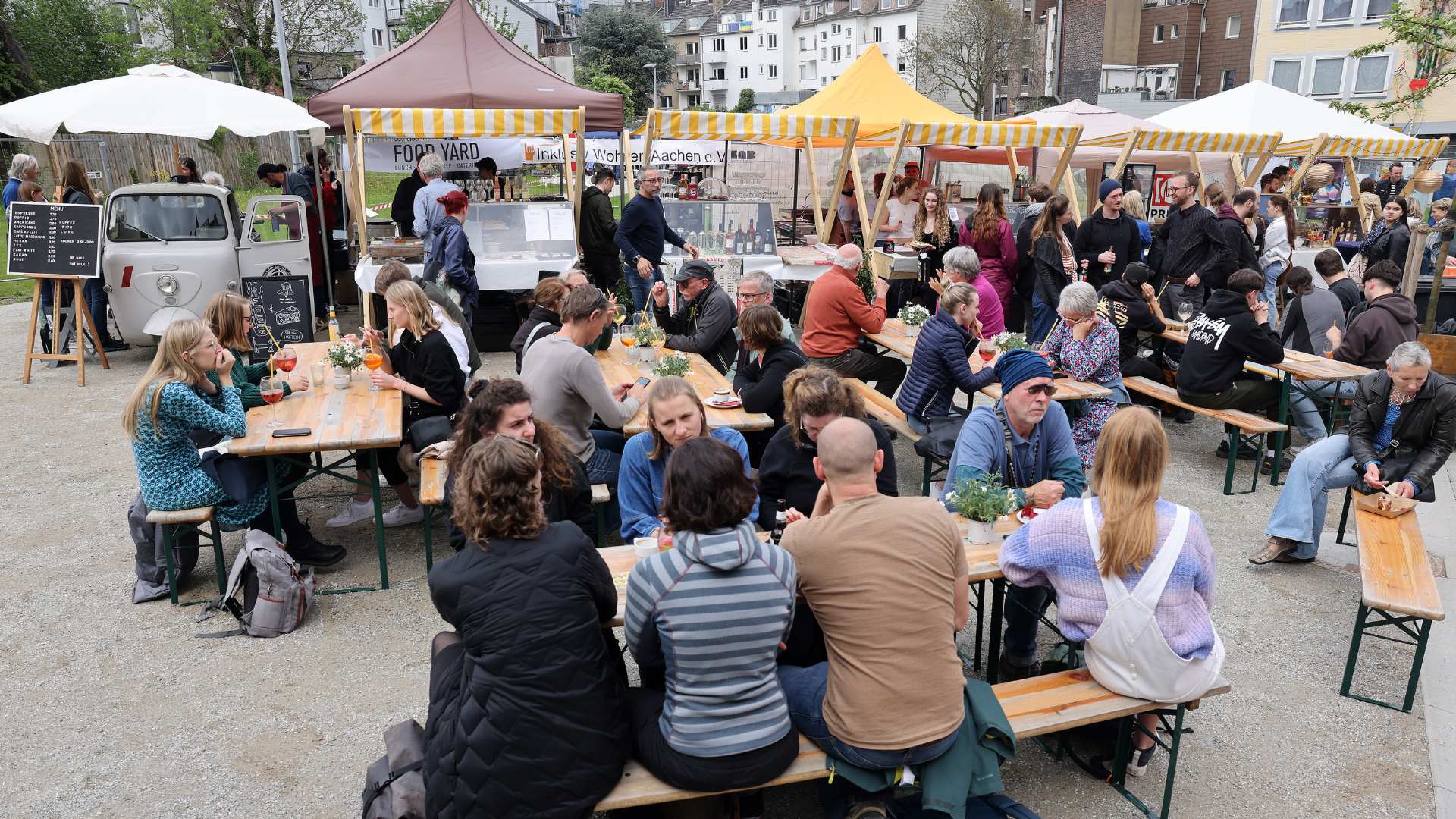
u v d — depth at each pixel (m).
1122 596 2.92
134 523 4.51
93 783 3.23
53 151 15.34
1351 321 6.84
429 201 8.59
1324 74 29.48
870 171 14.05
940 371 5.50
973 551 3.45
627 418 4.58
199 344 4.22
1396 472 4.53
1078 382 5.79
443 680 2.70
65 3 31.83
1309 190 11.80
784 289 11.06
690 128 9.12
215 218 8.88
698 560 2.43
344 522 5.42
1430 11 18.52
